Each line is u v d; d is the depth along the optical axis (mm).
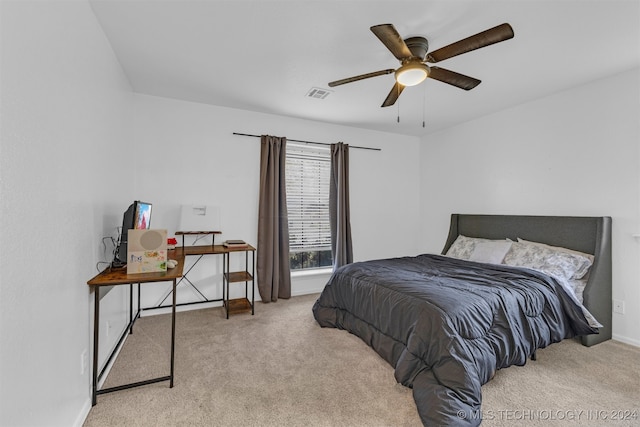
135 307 3232
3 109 1001
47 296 1285
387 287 2416
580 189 2998
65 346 1460
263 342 2645
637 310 2611
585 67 2635
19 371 1077
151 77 2898
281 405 1789
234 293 3762
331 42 2285
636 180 2619
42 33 1263
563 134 3139
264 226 3807
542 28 2080
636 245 2621
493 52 2395
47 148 1298
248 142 3832
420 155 5066
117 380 2033
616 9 1883
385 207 4785
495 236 3750
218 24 2070
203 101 3520
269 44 2314
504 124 3736
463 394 1619
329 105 3621
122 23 2053
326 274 4355
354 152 4543
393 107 3678
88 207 1806
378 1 1831
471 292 2168
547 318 2303
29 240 1151
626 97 2688
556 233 3127
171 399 1838
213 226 3482
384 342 2283
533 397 1858
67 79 1511
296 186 4234
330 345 2586
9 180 1031
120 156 2654
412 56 2043
